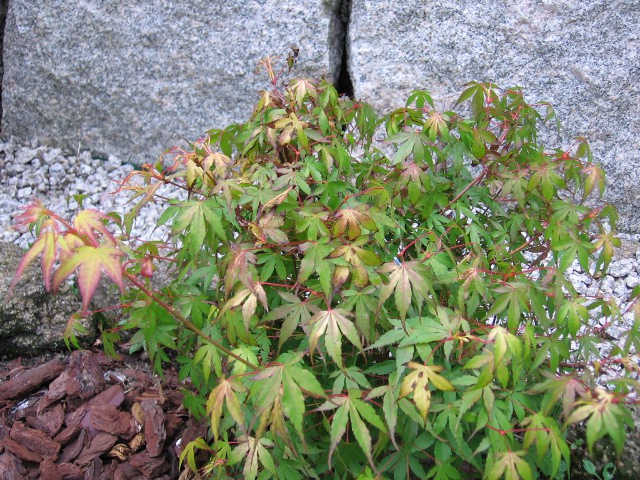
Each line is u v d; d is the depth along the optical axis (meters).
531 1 1.10
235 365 0.54
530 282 0.55
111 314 0.90
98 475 0.68
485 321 0.61
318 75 1.19
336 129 0.68
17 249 0.97
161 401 0.77
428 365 0.49
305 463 0.56
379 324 0.56
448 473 0.52
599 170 0.62
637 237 1.13
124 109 1.28
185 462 0.70
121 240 0.63
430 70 1.14
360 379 0.52
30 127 1.34
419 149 0.59
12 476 0.66
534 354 0.57
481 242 0.69
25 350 0.86
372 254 0.50
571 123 1.12
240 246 0.55
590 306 0.61
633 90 1.10
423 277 0.50
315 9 1.16
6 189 1.25
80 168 1.29
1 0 1.33
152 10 1.21
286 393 0.45
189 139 1.27
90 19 1.23
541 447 0.47
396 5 1.13
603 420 0.43
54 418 0.73
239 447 0.55
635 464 0.66
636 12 1.08
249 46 1.19
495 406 0.51
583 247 0.57
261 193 0.58
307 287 0.55
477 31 1.12
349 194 0.62
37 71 1.29
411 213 0.65
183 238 0.68
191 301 0.62
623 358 0.53
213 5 1.19
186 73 1.23
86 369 0.78
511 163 0.66
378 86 1.16
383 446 0.53
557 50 1.11
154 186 0.59
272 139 0.61
